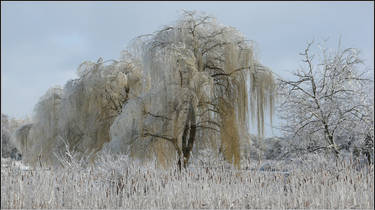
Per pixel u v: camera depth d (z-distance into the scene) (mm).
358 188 7445
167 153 16422
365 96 15383
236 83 17328
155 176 7465
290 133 15531
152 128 16438
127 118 15875
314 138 15180
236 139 16766
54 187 7199
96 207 6883
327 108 14680
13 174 7285
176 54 15961
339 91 15203
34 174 7305
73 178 7348
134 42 17109
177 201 7141
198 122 17484
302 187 7770
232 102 17312
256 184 7625
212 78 16156
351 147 14727
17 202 6922
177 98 15969
